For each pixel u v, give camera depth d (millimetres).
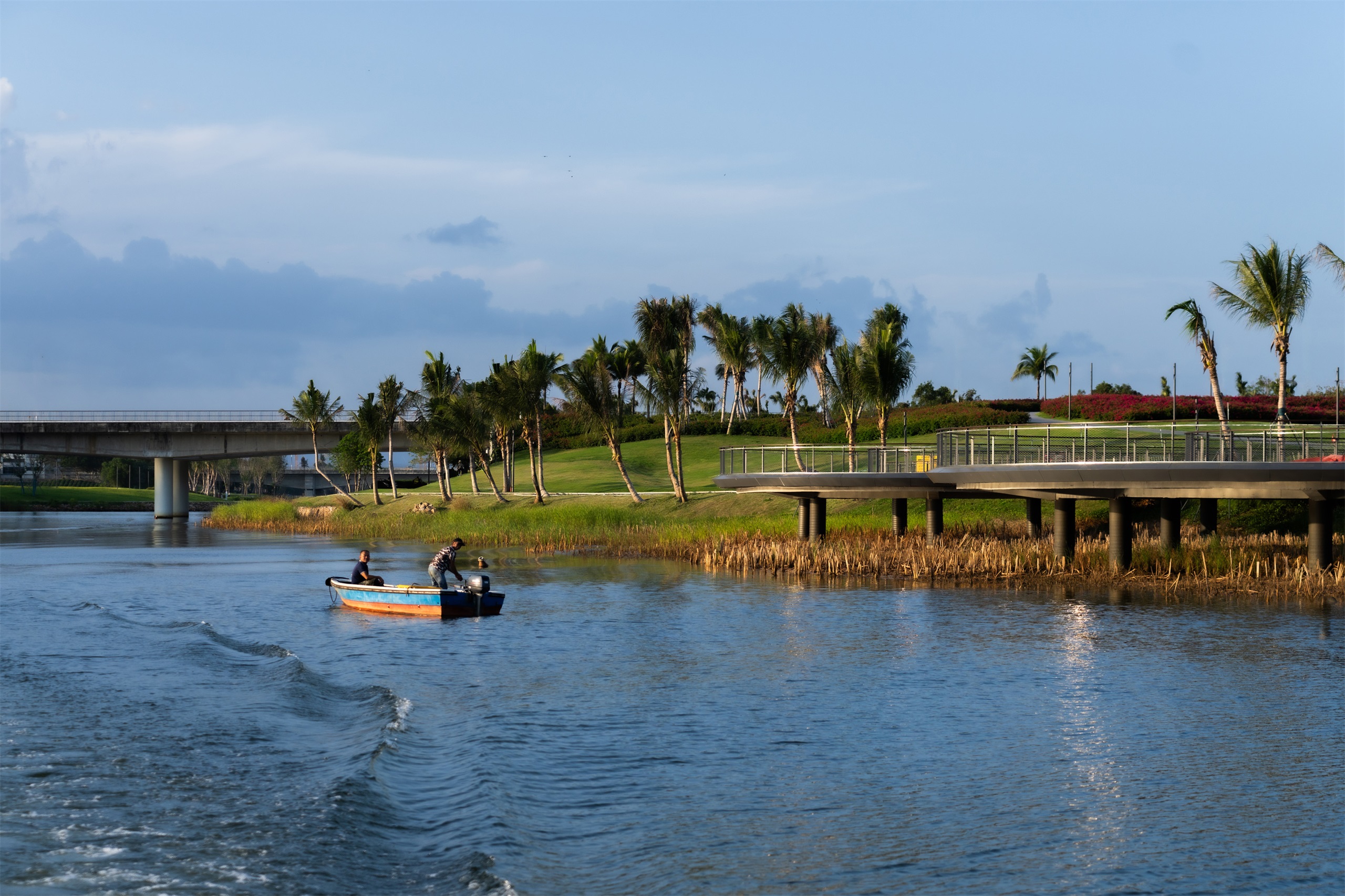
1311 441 40562
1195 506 49688
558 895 10648
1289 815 13164
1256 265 42688
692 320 115375
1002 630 27531
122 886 11094
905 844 12180
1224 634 26359
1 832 12742
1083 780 14625
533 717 18422
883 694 20203
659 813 13273
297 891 10898
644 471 93125
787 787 14352
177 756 16234
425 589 31594
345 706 19859
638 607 33156
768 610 31875
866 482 44469
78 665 24344
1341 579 32406
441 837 12383
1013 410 93438
